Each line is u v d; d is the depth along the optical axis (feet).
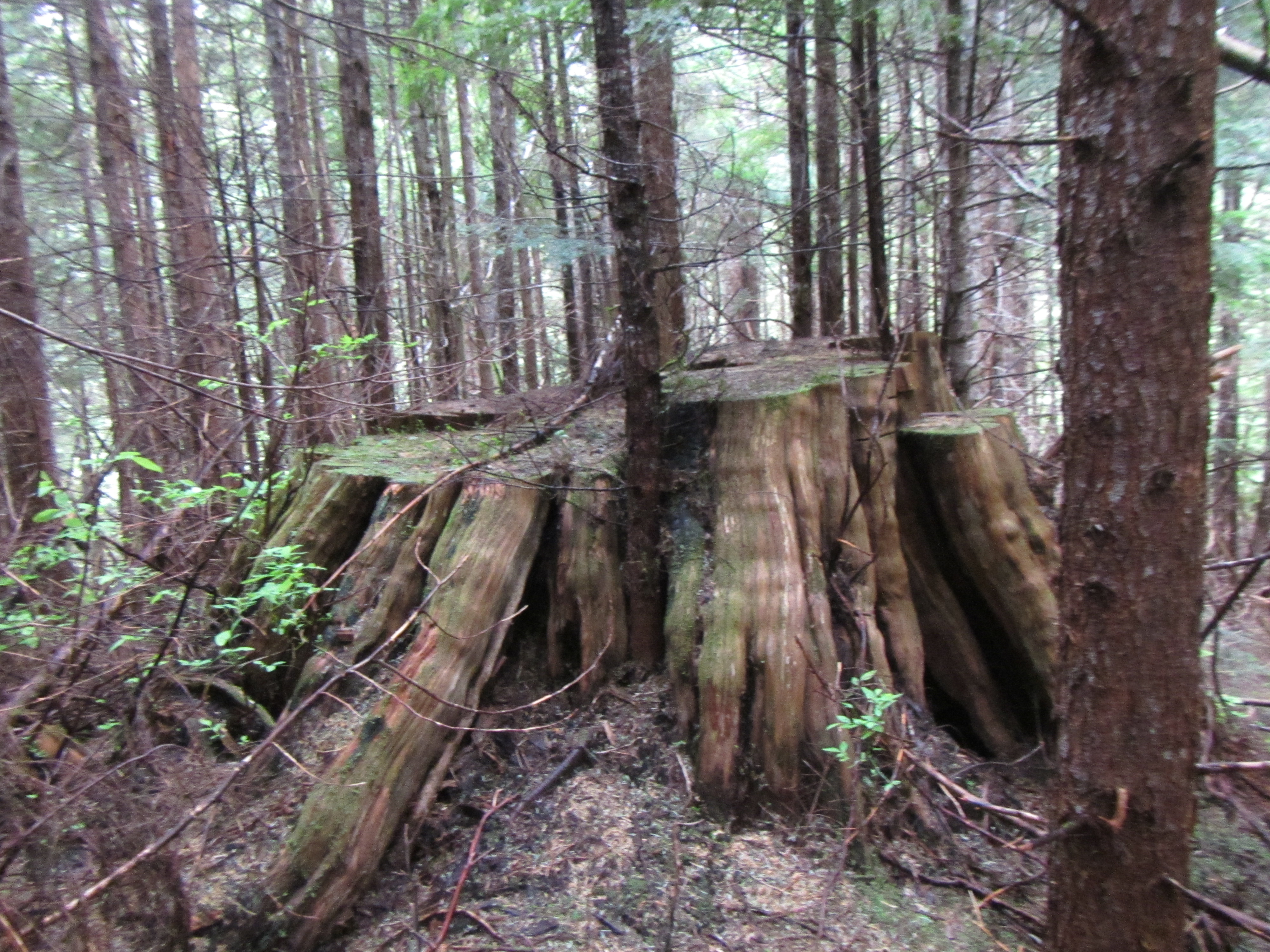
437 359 28.96
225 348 17.92
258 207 21.45
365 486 12.30
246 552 12.32
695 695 10.57
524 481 11.67
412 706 9.52
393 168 45.78
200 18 29.45
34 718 9.33
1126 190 5.83
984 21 17.90
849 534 11.67
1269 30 6.38
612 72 10.39
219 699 10.71
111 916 7.22
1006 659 12.59
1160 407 5.95
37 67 25.25
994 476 12.07
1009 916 8.62
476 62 13.47
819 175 24.26
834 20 17.35
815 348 17.06
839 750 9.33
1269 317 26.32
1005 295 31.19
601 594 11.66
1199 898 7.04
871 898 8.78
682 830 9.53
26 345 15.30
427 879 8.89
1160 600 6.15
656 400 11.23
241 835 8.84
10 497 11.43
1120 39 5.71
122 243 23.22
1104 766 6.50
